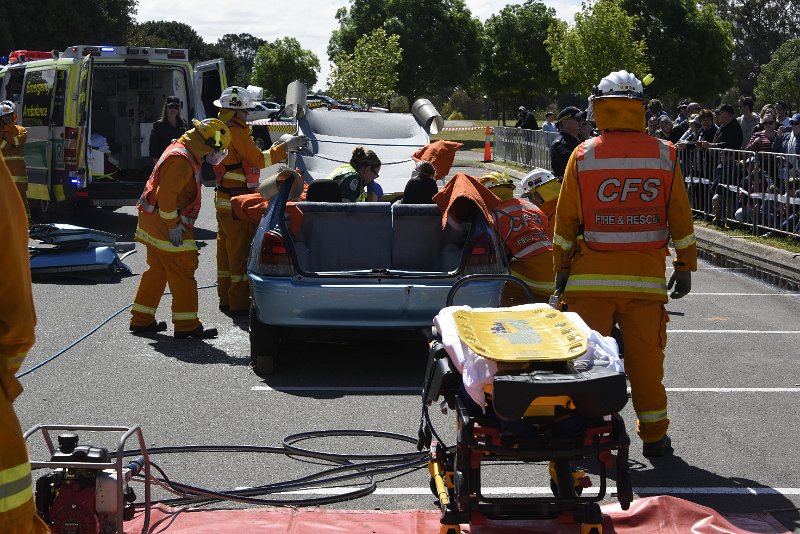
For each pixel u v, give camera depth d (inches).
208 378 291.1
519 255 309.4
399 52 1861.5
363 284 281.4
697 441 237.5
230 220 373.7
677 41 2006.6
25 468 111.2
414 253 320.2
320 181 336.5
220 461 220.8
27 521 111.4
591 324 217.8
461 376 166.1
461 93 3245.6
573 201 216.1
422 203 341.7
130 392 275.7
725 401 271.0
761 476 214.1
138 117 694.5
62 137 607.2
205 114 698.8
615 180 213.5
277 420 252.4
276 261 284.2
